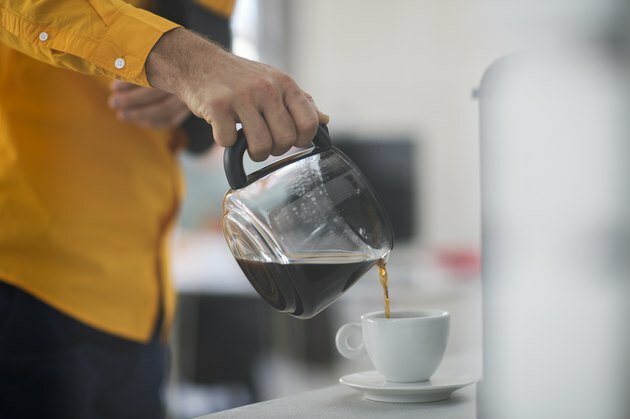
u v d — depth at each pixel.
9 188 1.12
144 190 1.26
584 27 0.36
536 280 0.35
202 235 3.25
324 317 2.49
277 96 0.71
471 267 2.85
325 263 0.73
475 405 0.73
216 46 0.79
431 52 4.00
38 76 1.14
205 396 2.28
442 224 3.96
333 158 0.76
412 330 0.78
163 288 1.31
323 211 0.73
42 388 1.12
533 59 0.37
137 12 0.85
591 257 0.34
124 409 1.22
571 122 0.35
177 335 2.34
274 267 0.74
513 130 0.37
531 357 0.35
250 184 0.74
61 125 1.17
